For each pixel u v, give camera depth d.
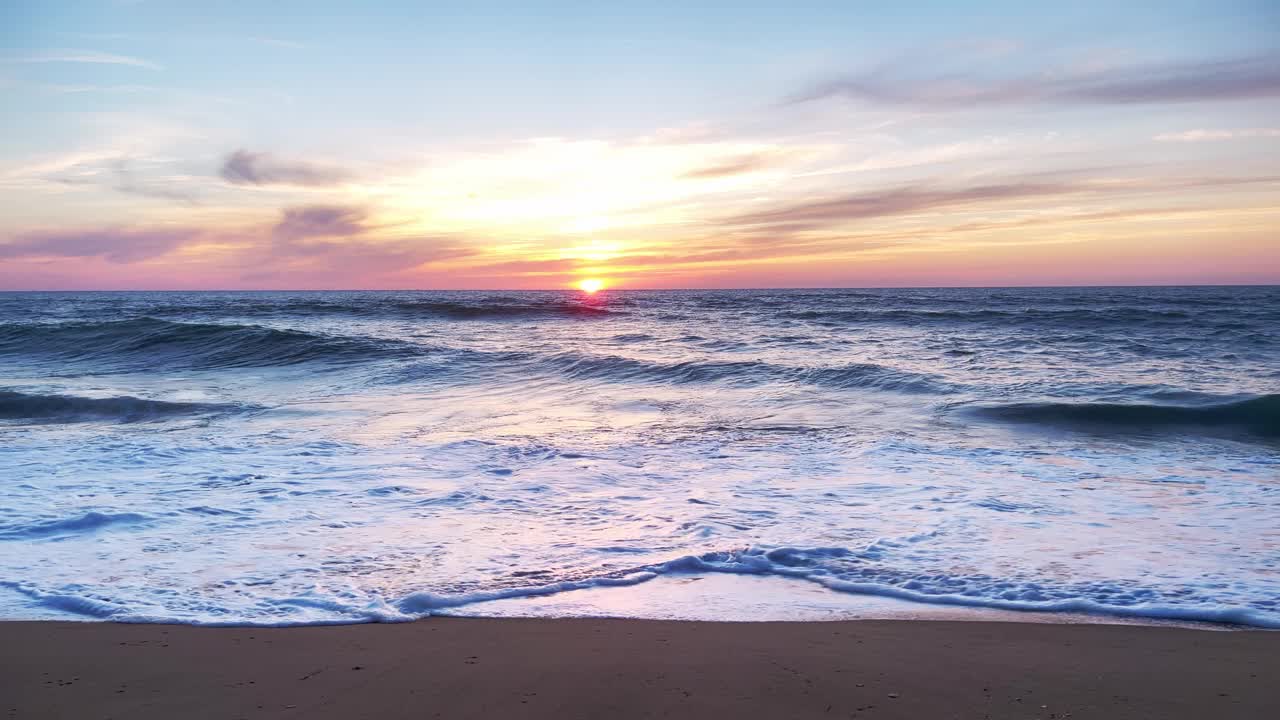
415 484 7.55
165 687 3.45
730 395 13.63
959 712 3.21
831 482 7.65
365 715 3.19
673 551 5.52
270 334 20.67
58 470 8.09
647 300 71.06
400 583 4.86
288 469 8.17
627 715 3.19
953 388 13.45
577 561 5.30
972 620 4.28
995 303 50.62
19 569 5.07
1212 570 4.96
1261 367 16.06
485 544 5.68
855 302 56.81
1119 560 5.20
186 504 6.74
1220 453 9.04
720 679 3.54
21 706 3.26
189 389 14.84
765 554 5.42
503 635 4.08
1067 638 4.00
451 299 75.25
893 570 5.09
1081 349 19.84
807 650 3.88
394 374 16.38
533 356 17.97
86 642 3.96
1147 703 3.27
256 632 4.10
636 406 12.72
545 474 8.01
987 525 6.09
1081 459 8.69
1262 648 3.83
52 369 18.12
